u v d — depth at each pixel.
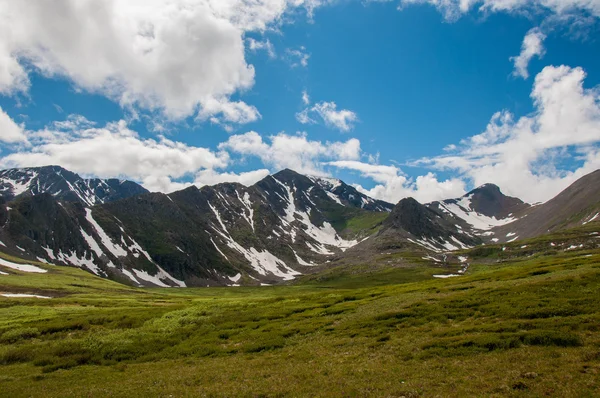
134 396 29.75
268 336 49.06
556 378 23.62
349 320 51.38
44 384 36.09
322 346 40.88
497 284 58.47
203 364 40.00
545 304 40.97
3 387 35.50
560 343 29.94
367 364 31.80
